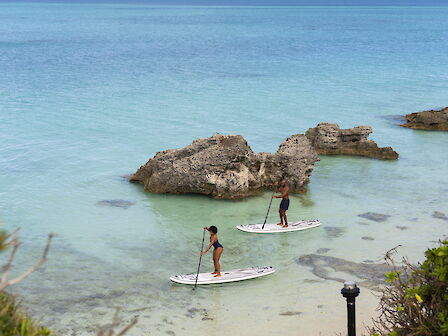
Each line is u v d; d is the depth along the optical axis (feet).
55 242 76.13
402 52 362.33
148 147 127.85
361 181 104.99
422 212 88.38
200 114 164.76
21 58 318.65
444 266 33.83
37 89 208.95
